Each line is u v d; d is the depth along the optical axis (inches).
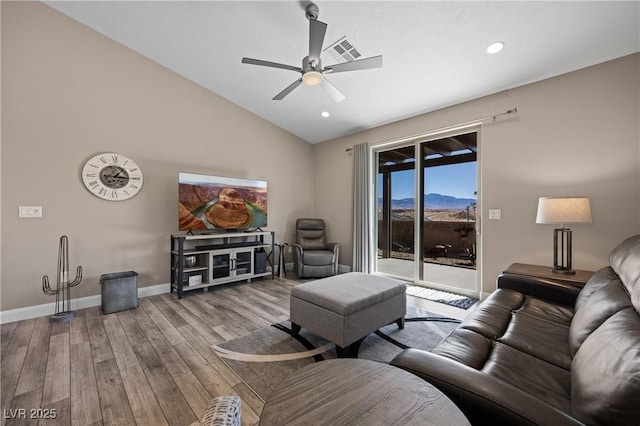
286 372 74.0
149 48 132.3
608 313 48.1
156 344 88.4
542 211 98.0
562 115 108.9
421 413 31.2
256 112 184.4
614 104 98.3
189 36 121.6
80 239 121.0
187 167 154.2
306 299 88.6
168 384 68.4
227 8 103.4
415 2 87.2
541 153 113.7
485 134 130.0
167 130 146.6
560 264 104.7
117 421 56.5
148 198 140.3
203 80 154.7
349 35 101.8
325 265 176.2
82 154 121.3
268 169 194.2
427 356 40.9
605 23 84.4
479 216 135.3
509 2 82.0
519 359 50.5
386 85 132.1
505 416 29.9
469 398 32.8
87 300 121.9
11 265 106.0
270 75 144.0
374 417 30.9
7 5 105.1
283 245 187.6
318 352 84.4
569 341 55.1
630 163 95.6
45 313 111.8
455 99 135.9
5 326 100.7
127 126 133.3
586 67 103.7
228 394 65.4
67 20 116.6
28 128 109.2
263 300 132.9
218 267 150.5
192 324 104.2
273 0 96.1
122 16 114.0
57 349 84.5
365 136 185.9
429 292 146.0
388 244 184.7
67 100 117.4
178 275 135.6
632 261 52.2
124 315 112.7
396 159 179.5
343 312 77.1
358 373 39.8
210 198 152.6
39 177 111.5
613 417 27.8
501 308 74.6
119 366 75.8
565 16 83.6
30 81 109.3
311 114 175.3
